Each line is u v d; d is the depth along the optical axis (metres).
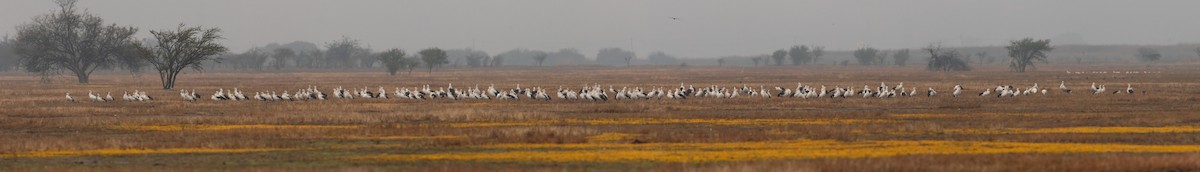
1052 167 25.53
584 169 26.53
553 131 38.38
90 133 40.91
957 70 194.88
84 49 131.50
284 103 64.19
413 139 36.31
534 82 129.12
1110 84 100.81
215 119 47.91
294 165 27.89
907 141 34.38
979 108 56.09
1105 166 25.47
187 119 48.09
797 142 34.06
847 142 34.09
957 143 33.44
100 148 32.97
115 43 134.88
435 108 57.66
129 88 105.25
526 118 47.78
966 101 63.47
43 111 56.09
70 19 131.50
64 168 27.16
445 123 45.53
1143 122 43.22
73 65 132.25
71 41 131.75
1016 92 70.06
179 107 60.19
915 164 26.19
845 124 43.50
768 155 29.69
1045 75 147.25
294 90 99.81
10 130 42.59
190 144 34.19
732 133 37.91
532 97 68.69
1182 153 29.59
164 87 102.56
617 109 55.44
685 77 156.50
